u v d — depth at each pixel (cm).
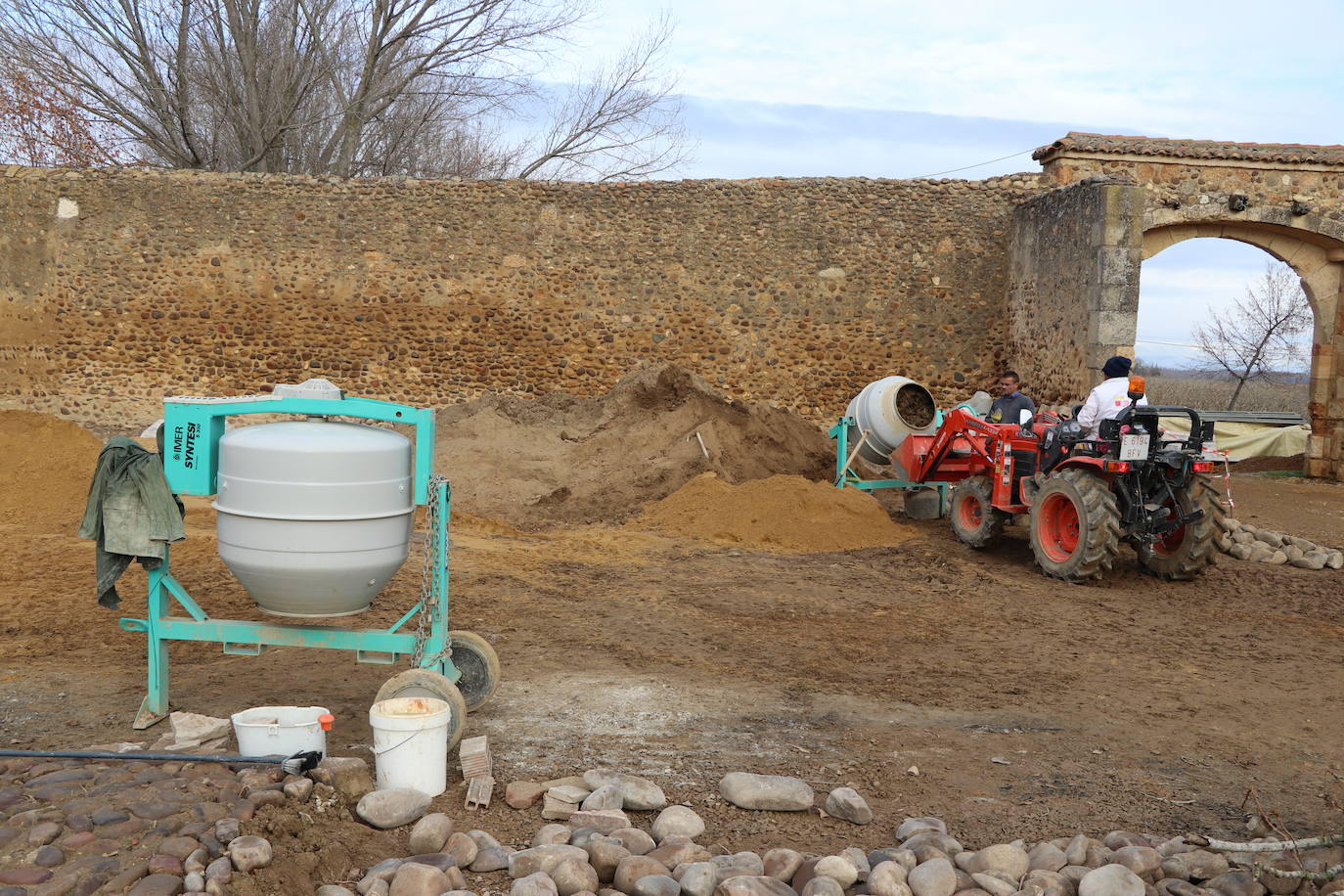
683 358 1662
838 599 750
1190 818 396
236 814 334
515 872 326
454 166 2541
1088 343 1318
